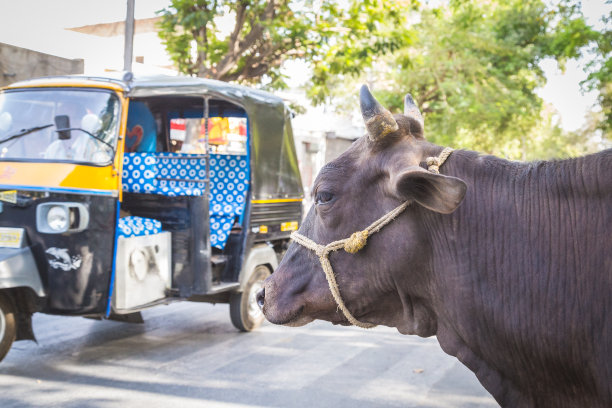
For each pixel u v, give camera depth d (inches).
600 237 70.7
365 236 80.7
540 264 73.6
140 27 487.8
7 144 214.4
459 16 819.4
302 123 832.3
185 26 406.6
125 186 245.0
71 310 197.3
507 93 872.3
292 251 89.7
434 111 922.7
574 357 71.5
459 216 78.1
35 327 261.0
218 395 183.9
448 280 78.5
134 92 217.3
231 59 433.7
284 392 187.3
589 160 73.8
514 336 74.6
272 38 420.5
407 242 79.5
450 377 204.2
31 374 199.6
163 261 233.1
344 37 455.2
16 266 189.8
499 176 79.0
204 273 234.1
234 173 277.4
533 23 824.3
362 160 82.9
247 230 263.0
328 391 188.7
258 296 92.5
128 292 213.8
